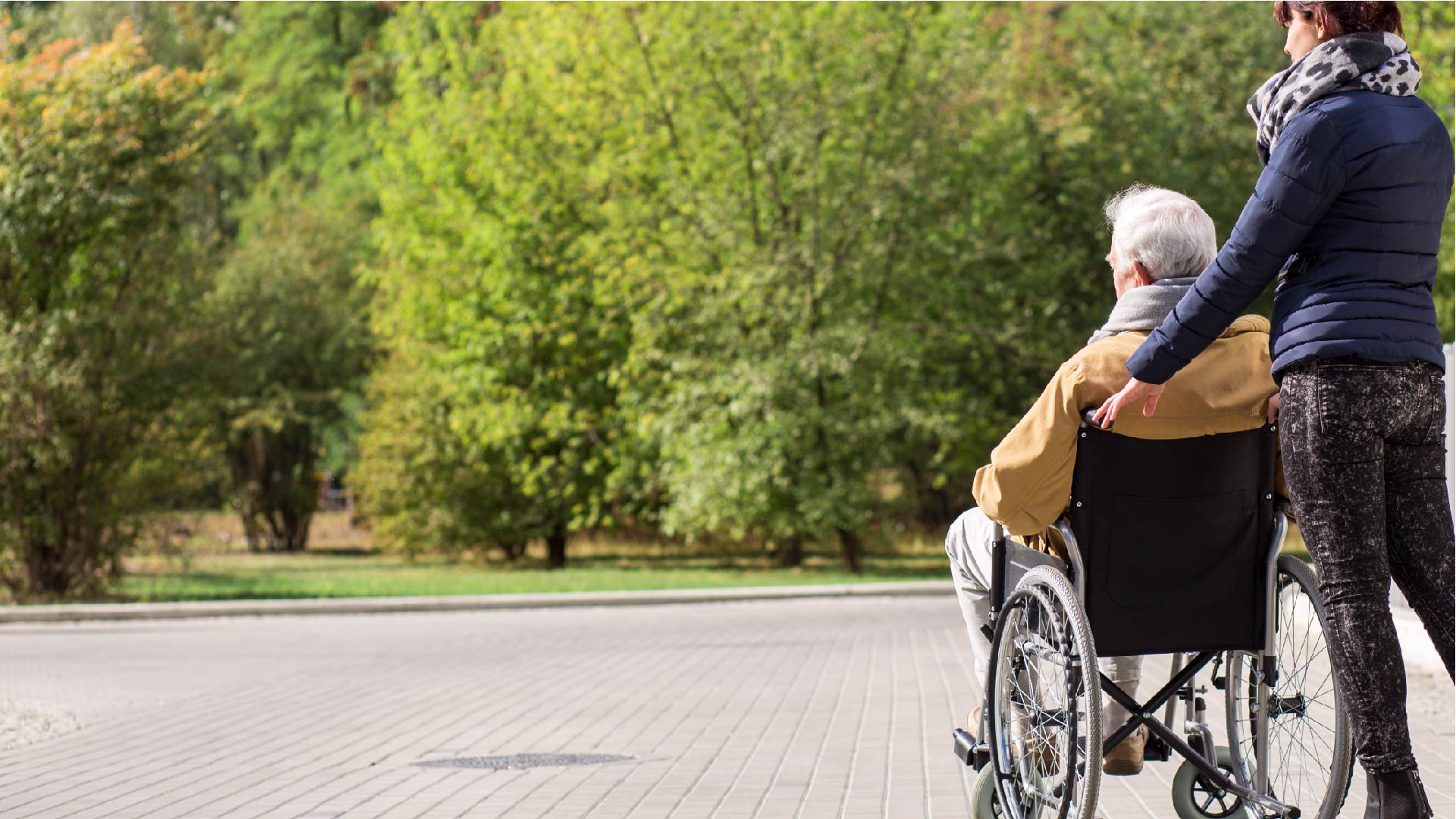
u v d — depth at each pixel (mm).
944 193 32594
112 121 28391
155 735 10367
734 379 31891
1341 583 4656
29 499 28141
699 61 33281
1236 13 36000
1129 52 36719
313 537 60250
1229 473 5160
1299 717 5234
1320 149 4547
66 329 27734
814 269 32094
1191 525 5188
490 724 10633
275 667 15789
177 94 29078
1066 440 5129
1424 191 4609
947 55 32500
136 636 20938
